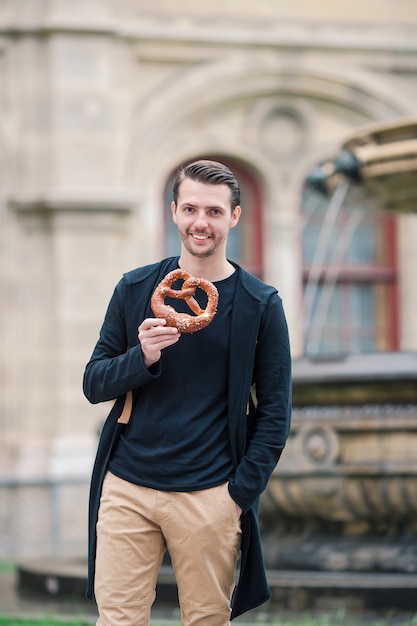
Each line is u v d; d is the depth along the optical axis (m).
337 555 7.88
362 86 17.58
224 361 4.52
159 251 17.16
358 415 7.69
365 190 10.33
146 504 4.46
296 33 17.38
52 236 16.31
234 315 4.53
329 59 17.50
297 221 17.53
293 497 7.94
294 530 8.20
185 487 4.45
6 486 15.96
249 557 4.57
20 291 16.33
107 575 4.48
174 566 4.55
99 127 16.47
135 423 4.53
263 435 4.52
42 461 16.12
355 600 7.40
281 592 7.53
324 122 17.64
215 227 4.50
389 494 7.63
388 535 7.83
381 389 7.62
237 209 4.60
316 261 15.58
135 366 4.41
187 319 4.41
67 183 16.31
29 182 16.39
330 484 7.74
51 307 16.36
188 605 4.54
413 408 7.59
